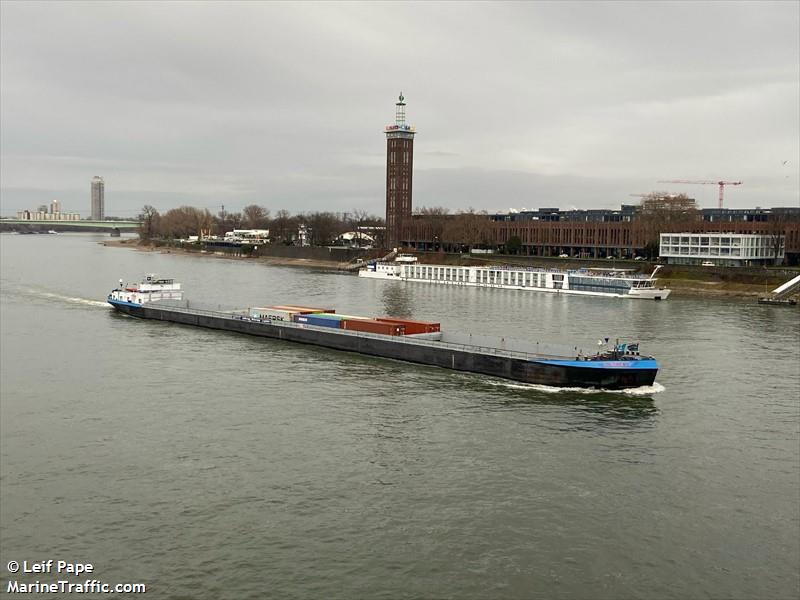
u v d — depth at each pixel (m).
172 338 158.38
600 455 85.44
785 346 149.62
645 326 177.38
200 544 64.31
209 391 110.88
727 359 136.38
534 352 130.00
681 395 111.25
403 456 83.94
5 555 62.75
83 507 70.88
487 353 124.56
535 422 97.56
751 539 66.44
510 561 61.97
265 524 67.62
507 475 78.94
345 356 142.12
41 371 122.50
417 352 134.50
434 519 68.75
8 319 181.00
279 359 137.25
